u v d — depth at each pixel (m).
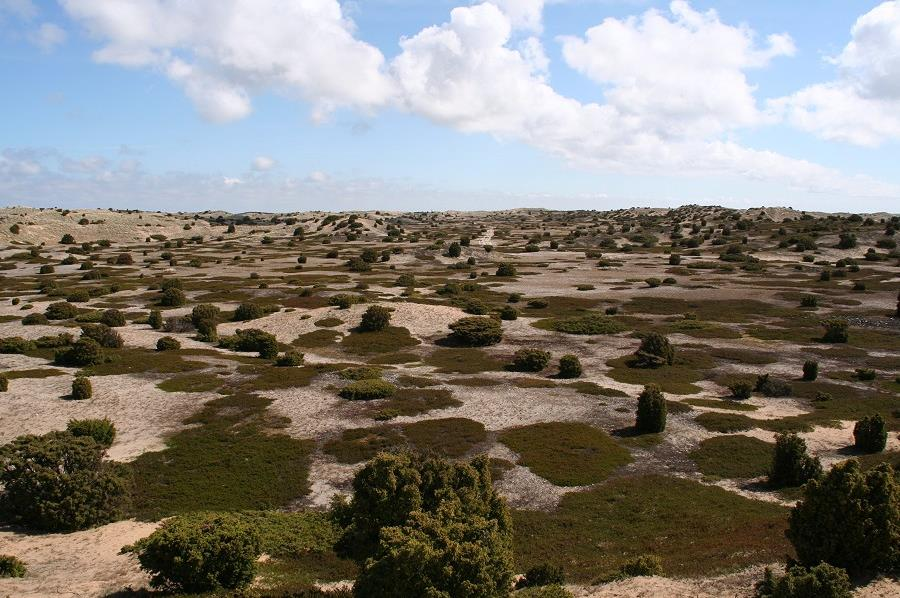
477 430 31.66
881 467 14.77
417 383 40.72
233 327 59.00
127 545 18.81
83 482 22.03
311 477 26.77
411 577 11.52
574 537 21.16
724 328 58.09
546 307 68.31
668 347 47.28
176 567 15.48
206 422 32.88
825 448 29.56
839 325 53.22
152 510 23.73
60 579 16.75
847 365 46.12
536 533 21.56
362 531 16.59
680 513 22.73
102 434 29.25
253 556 16.31
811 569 12.31
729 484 26.03
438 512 13.61
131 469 25.89
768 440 30.66
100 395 37.09
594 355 49.50
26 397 36.25
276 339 54.16
